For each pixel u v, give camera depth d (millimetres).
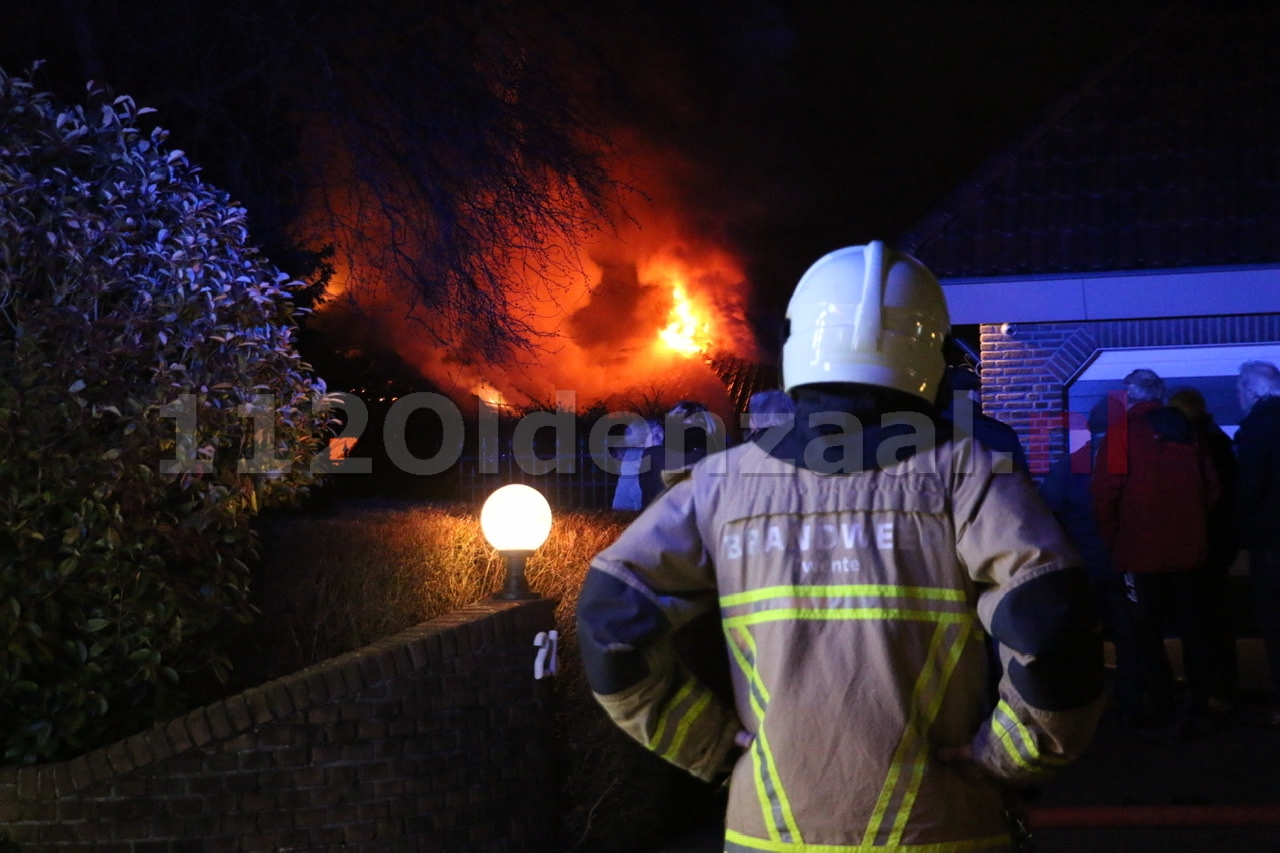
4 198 4273
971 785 1934
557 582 5410
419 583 5262
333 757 4227
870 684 1916
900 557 1953
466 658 4535
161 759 4109
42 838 4070
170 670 4383
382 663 4312
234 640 4965
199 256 4711
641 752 5133
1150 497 6488
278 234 10375
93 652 4273
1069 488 7027
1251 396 6699
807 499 2010
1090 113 10828
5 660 4133
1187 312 10312
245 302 4988
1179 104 10727
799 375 2111
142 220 4820
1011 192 10719
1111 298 10430
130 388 4531
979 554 1908
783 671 1947
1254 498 6551
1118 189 10531
